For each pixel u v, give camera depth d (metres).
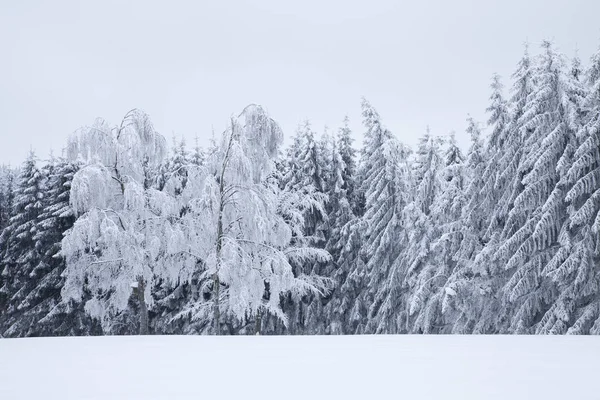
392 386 4.20
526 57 23.66
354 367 5.31
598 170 19.47
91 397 3.89
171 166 34.00
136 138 21.78
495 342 8.13
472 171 25.31
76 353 7.18
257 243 22.00
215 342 9.06
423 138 31.75
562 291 20.38
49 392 4.11
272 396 3.88
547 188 21.23
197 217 23.08
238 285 22.25
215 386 4.31
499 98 24.36
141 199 21.06
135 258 21.69
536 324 21.44
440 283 25.64
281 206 27.12
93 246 22.22
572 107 20.34
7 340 10.58
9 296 34.75
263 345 8.15
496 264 22.59
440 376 4.65
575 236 20.05
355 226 29.22
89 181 20.89
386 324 27.80
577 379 4.43
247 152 21.92
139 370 5.28
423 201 28.14
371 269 29.22
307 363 5.68
